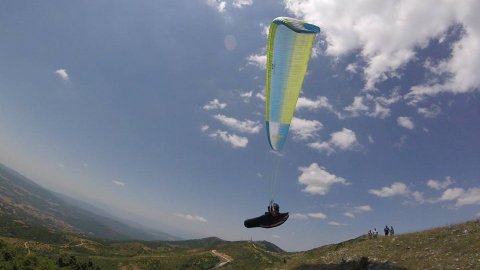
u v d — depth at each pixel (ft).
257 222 60.95
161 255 653.71
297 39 60.18
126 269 560.61
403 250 112.78
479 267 85.81
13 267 388.98
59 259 460.96
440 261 96.27
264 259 511.40
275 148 68.85
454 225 121.49
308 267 125.80
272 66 63.52
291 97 65.16
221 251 611.88
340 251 130.31
